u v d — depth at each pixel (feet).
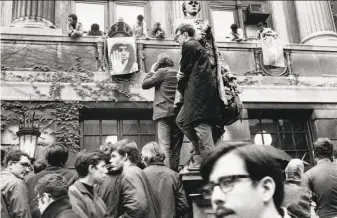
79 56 35.73
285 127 38.60
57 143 17.28
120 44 35.86
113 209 15.24
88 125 35.32
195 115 18.38
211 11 53.52
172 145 22.72
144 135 35.91
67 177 16.44
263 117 38.37
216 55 20.54
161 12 50.24
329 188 16.88
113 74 35.27
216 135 20.24
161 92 22.66
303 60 39.60
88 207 13.01
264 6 54.39
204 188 5.34
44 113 33.78
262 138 37.76
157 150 17.24
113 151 16.44
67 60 35.47
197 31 20.29
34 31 35.65
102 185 15.84
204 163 5.31
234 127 36.55
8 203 14.74
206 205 17.90
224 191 5.14
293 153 37.99
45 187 11.27
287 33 50.31
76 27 36.42
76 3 50.29
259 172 5.14
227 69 21.30
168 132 22.41
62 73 35.01
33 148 25.64
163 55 23.62
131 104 35.40
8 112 33.24
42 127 33.35
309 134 38.47
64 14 49.24
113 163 16.25
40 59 35.09
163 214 16.06
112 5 51.03
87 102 34.73
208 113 18.42
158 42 37.01
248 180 5.13
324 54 40.24
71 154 33.17
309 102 38.37
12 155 16.10
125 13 51.16
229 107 20.40
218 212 5.16
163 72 22.84
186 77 19.22
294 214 14.25
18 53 34.91
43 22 38.70
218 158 5.25
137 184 14.74
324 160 17.78
